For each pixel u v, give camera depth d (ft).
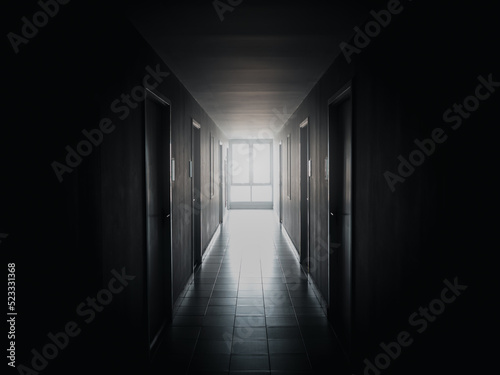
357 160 9.39
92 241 6.57
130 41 8.93
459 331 4.50
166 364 10.24
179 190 15.26
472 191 4.20
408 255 6.06
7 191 4.33
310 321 13.19
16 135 4.50
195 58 12.12
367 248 8.48
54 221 5.30
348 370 9.91
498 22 3.72
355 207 9.61
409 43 5.99
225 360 10.46
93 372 6.64
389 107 6.98
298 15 8.62
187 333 12.23
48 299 5.15
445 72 4.78
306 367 10.08
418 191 5.64
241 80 15.47
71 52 5.81
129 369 8.70
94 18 6.70
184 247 16.35
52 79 5.27
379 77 7.62
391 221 6.88
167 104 12.93
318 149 15.58
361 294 9.06
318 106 15.56
